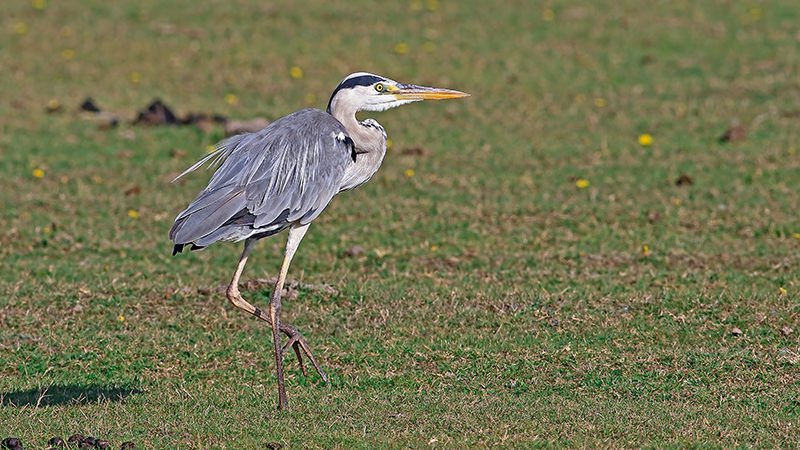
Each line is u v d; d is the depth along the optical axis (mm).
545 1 30469
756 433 8562
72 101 22703
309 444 8297
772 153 18797
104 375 10422
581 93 23328
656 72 24594
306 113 9742
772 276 13180
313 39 27266
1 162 18734
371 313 12133
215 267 14039
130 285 13094
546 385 10000
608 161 18938
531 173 18422
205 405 9359
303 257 14438
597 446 8258
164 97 23156
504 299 12461
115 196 17234
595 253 14398
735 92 22828
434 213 16344
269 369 10578
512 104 22656
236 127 20625
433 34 27719
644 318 11773
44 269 13781
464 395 9664
